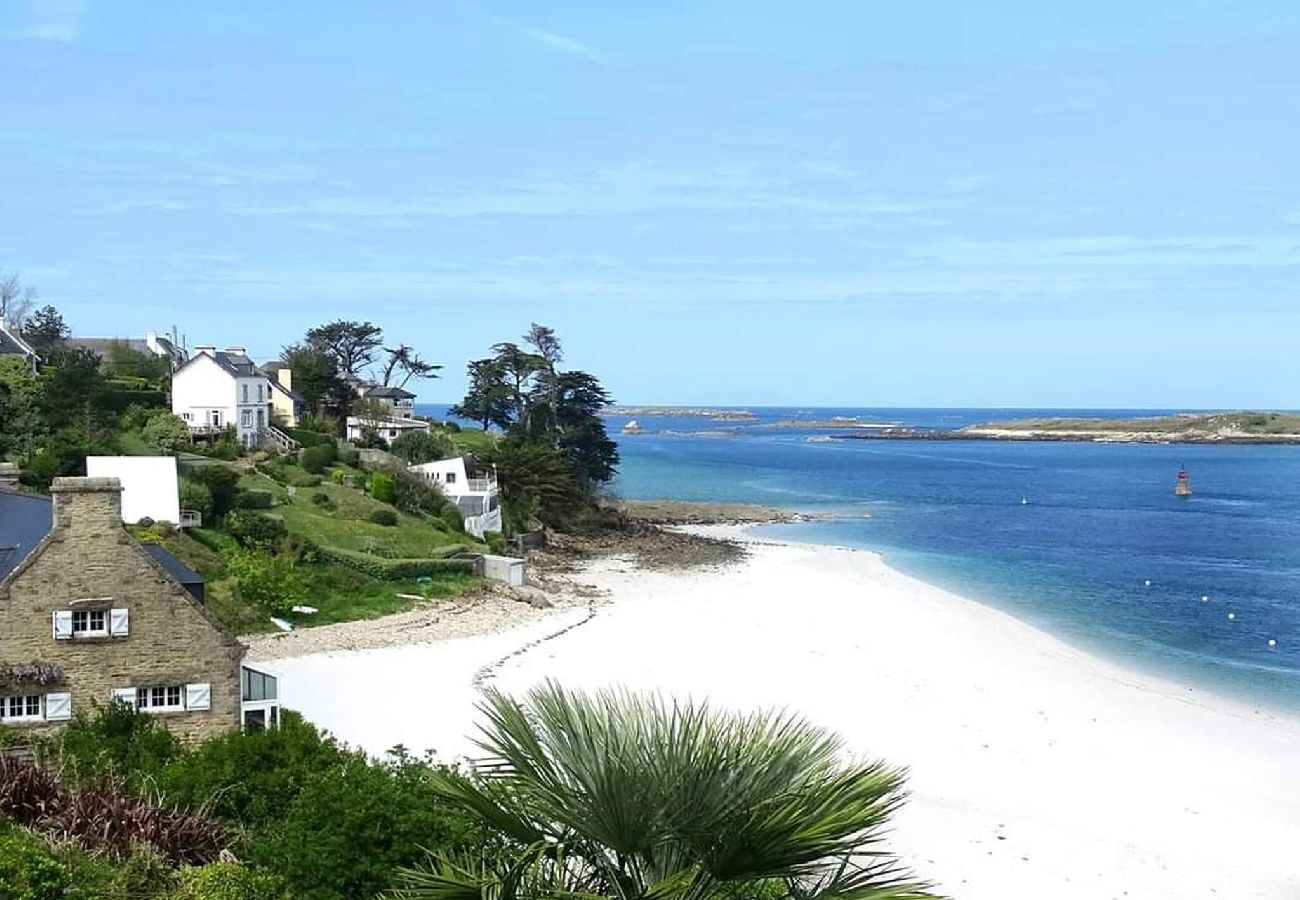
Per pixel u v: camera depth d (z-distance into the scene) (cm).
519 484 10619
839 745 1363
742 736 1273
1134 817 3850
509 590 7106
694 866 1230
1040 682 5659
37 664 3070
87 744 2786
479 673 5206
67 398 8269
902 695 5259
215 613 5722
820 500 15975
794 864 1219
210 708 3216
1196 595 8406
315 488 8394
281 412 10812
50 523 3475
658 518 13112
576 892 1214
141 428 8700
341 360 16225
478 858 1461
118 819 2255
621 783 1186
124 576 3147
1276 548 11112
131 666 3152
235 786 2536
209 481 7106
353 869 2042
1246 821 3869
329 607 6275
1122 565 9944
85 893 1992
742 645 6228
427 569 7062
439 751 3972
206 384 9250
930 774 4144
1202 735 4850
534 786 1248
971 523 13200
